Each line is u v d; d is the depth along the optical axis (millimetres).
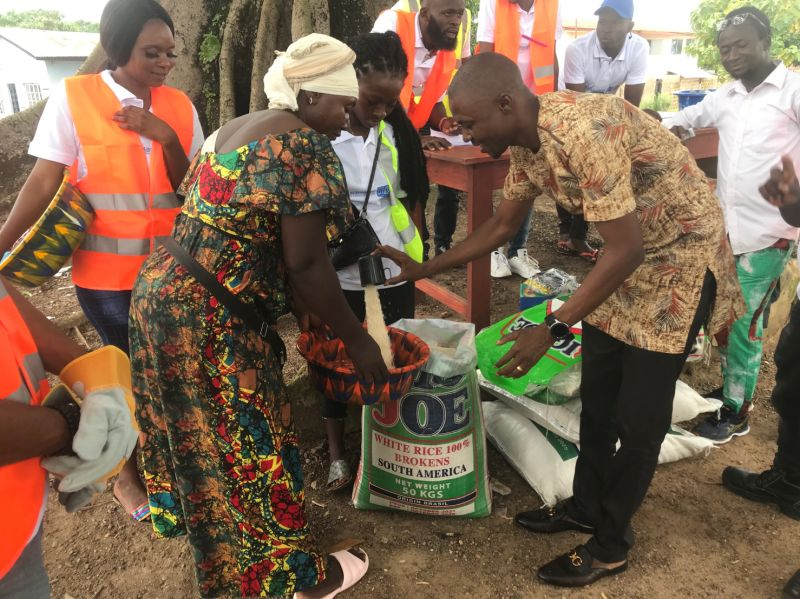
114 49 2135
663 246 1834
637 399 1945
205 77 4902
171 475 1950
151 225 2275
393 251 2291
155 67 2176
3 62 27969
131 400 1191
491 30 4289
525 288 3424
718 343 2160
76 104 2150
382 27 3566
